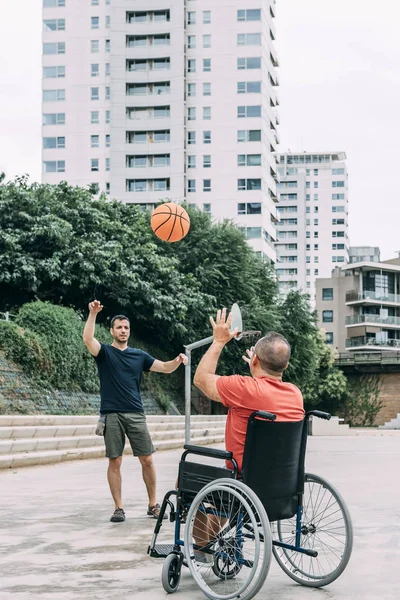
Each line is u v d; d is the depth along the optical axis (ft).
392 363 215.51
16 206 106.93
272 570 17.87
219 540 15.67
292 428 15.64
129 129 263.08
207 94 264.31
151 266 116.16
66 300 115.55
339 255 538.88
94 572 17.49
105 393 25.53
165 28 262.67
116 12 264.31
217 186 261.03
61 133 272.10
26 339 76.18
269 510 15.55
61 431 58.03
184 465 16.26
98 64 272.31
